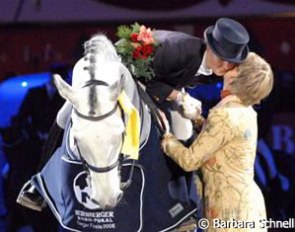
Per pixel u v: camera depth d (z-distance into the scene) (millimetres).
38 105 12500
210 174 8273
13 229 12078
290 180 12258
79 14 12828
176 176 8352
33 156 12352
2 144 12398
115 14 12781
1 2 12898
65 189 8016
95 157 7199
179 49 8227
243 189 8188
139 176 7980
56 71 12789
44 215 12086
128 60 8242
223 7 12656
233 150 8180
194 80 8602
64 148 8008
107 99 7195
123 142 7441
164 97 8391
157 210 8156
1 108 12969
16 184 12203
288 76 13117
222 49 8078
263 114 12531
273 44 13594
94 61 7527
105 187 7344
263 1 12625
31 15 12867
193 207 8406
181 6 12703
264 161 12266
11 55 13609
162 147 8273
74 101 7195
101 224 8031
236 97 8203
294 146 12719
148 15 12742
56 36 13211
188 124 8617
